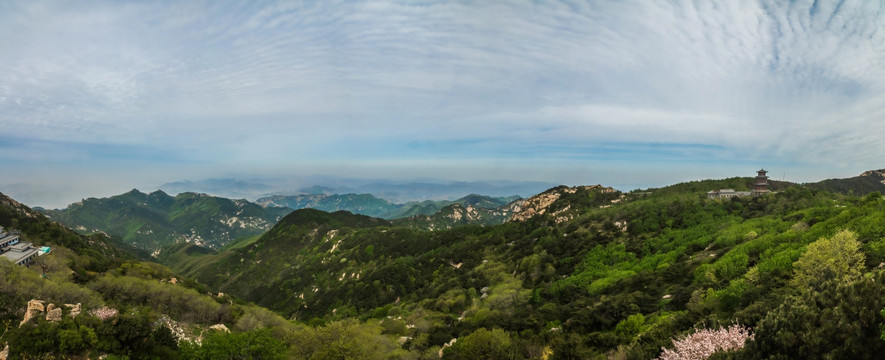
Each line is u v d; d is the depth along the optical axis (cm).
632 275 8481
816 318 2458
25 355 4003
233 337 5056
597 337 5112
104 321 4803
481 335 5459
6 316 4606
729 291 5234
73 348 4256
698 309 4744
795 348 2436
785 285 4828
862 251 5038
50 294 5434
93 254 15012
